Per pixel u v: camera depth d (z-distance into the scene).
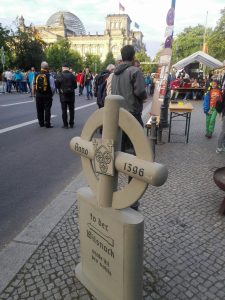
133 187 2.04
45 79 9.27
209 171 5.64
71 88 9.34
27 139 8.10
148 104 17.80
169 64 7.44
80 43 123.38
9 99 17.98
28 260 2.95
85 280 2.58
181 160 6.33
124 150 3.41
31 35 45.38
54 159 6.41
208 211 4.01
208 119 8.49
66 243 3.21
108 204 2.22
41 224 3.60
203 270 2.85
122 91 3.77
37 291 2.56
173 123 11.05
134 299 2.22
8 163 6.10
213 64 21.20
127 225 2.06
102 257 2.35
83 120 11.30
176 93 21.30
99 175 2.26
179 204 4.20
